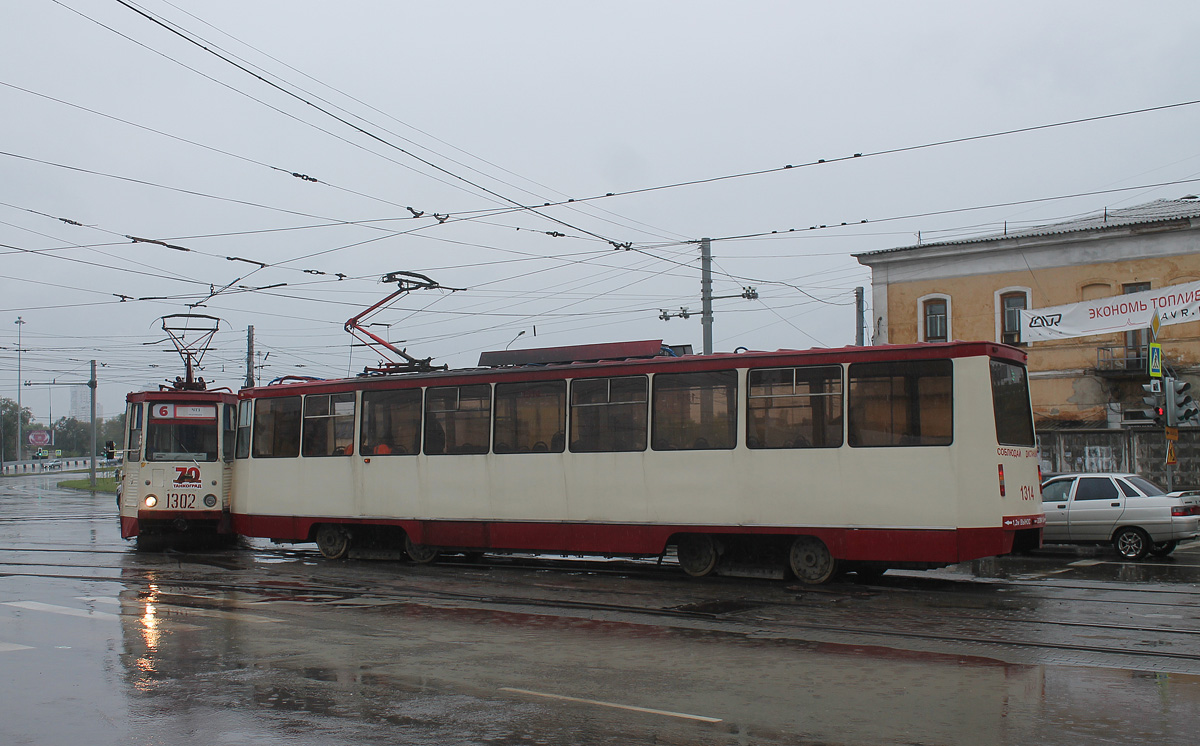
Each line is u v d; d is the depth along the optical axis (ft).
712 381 46.39
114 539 70.69
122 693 24.50
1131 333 97.86
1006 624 33.65
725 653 28.94
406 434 55.31
